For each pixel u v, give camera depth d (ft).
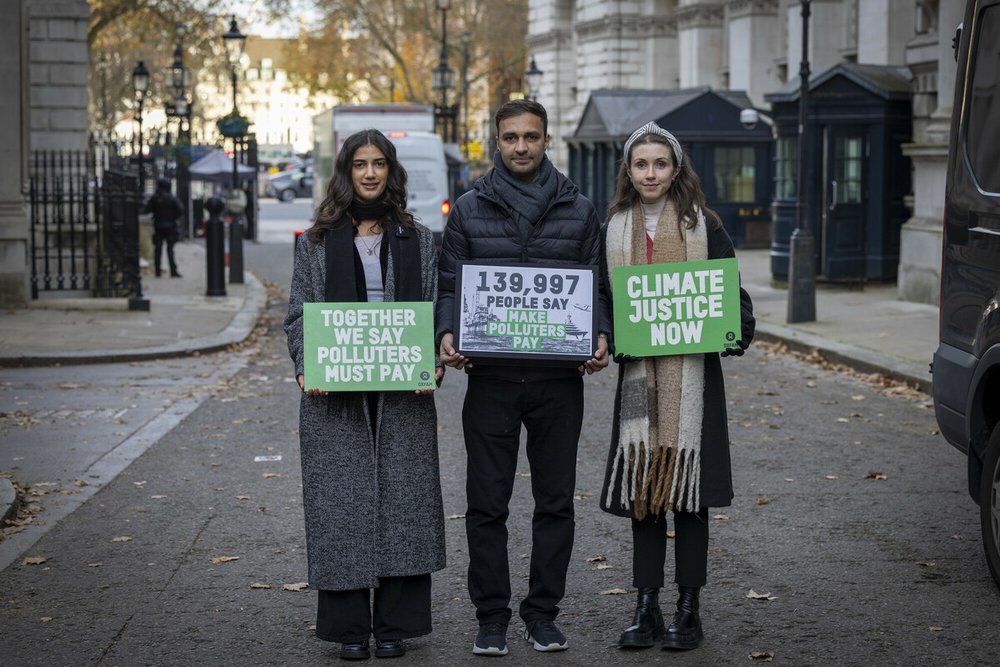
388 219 17.07
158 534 23.77
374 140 16.94
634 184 17.16
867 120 69.72
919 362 43.78
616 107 115.96
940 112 60.59
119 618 18.98
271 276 94.53
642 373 17.08
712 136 106.63
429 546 16.99
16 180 62.59
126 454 31.19
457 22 230.68
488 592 17.20
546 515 17.35
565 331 16.71
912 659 16.81
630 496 17.19
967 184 21.71
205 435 33.68
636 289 16.90
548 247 17.02
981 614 18.60
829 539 22.81
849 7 100.83
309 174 275.39
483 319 16.70
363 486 16.80
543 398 16.98
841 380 43.09
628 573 20.83
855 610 18.85
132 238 64.85
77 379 43.65
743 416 35.86
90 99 186.39
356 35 246.68
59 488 27.53
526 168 17.08
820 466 29.12
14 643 17.89
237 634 18.22
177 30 131.13
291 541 23.18
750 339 17.33
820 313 58.90
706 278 16.78
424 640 17.83
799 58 107.34
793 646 17.35
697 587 17.34
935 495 26.17
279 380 43.91
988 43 21.54
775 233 72.38
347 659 17.03
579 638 17.78
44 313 60.95
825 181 69.82
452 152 136.77
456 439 32.99
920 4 73.31
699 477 16.90
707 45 142.10
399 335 16.60
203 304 68.08
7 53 62.03
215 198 73.10
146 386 42.16
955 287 21.94
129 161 95.86
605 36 163.32
